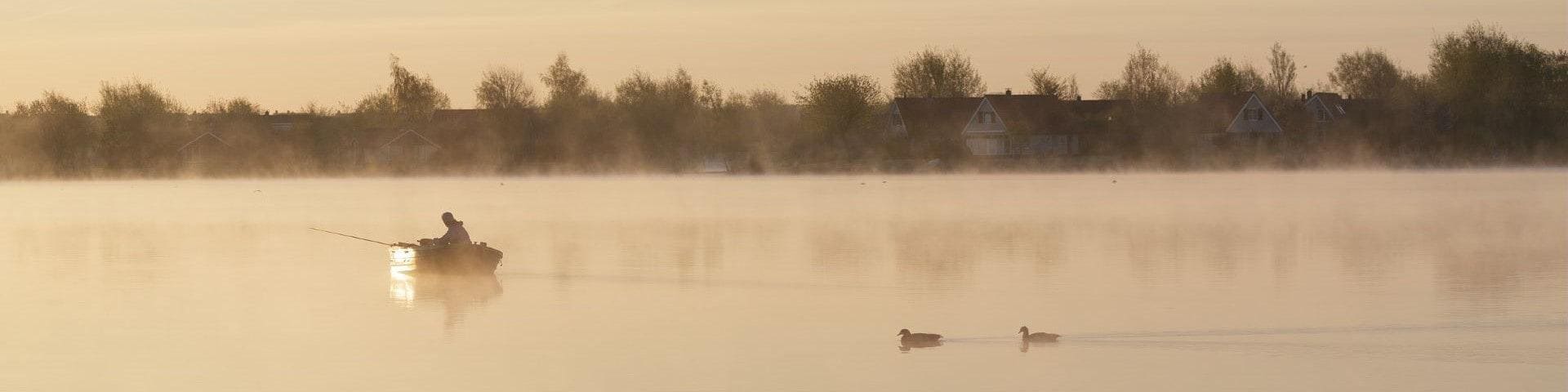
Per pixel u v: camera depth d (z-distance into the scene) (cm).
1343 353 2491
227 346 2733
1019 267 4078
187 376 2441
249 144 15075
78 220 7006
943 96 15800
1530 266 3950
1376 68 18588
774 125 14312
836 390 2283
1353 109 14588
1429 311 2995
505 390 2311
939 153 13525
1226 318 2944
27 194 10438
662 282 3741
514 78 14600
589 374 2425
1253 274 3816
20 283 3825
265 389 2338
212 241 5450
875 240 5178
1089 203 7756
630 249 4853
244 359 2591
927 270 4003
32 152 14362
